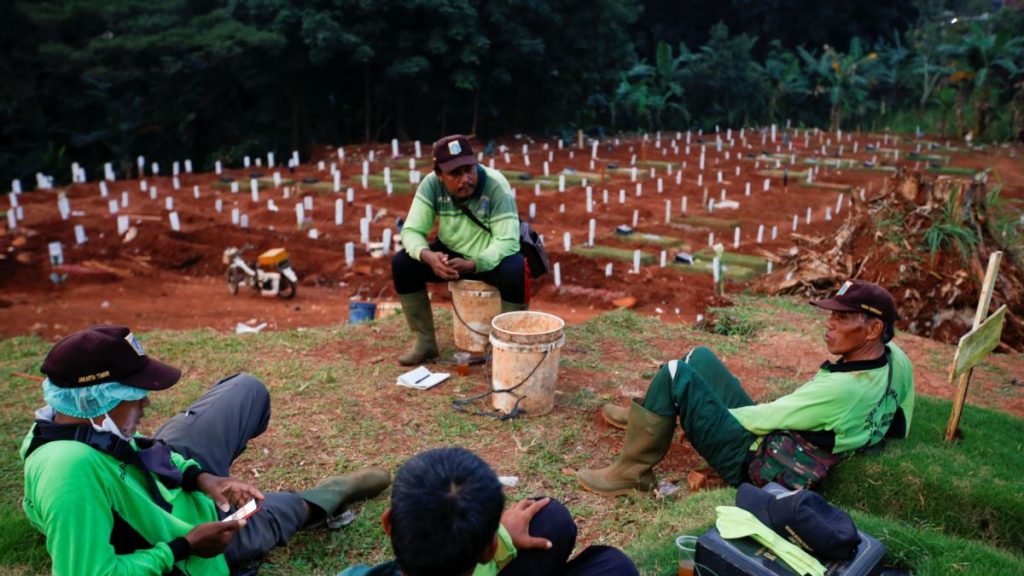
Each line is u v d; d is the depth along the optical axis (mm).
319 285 12477
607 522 4270
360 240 14133
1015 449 4750
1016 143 30953
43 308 10742
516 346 5312
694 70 36500
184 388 5945
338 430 5254
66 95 26359
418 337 6422
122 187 19156
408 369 6328
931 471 4148
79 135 26000
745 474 4203
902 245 9117
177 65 23891
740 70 36844
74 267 12633
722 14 44125
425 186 6051
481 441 5152
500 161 23812
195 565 3090
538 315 5684
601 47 29906
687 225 16141
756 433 4195
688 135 29031
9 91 24078
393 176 20016
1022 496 3977
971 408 5637
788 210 17891
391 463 4844
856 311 3980
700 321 8375
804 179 21547
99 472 2789
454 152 5660
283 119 27000
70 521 2707
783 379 6281
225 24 23922
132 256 13328
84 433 2805
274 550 3998
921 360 7336
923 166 24594
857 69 36969
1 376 6484
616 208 17266
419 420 5422
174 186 19312
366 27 24281
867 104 37000
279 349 6848
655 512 4332
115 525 2875
